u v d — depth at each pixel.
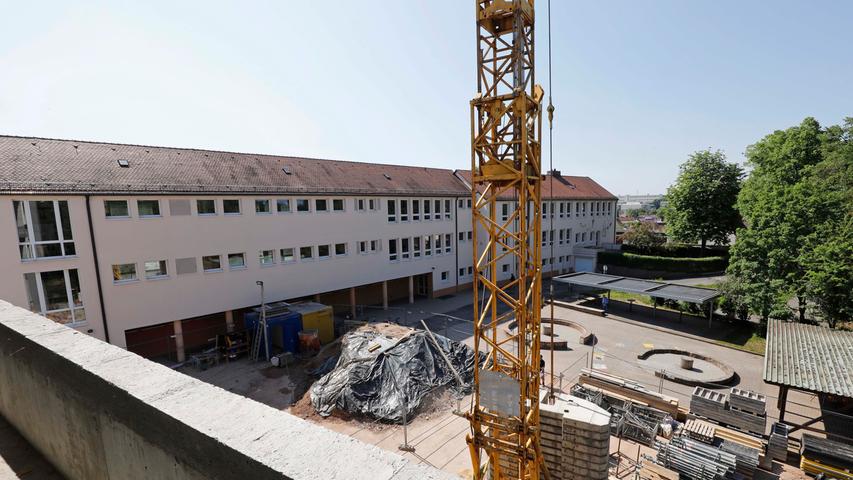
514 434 10.60
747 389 19.52
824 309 21.67
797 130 35.78
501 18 11.34
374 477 1.87
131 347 21.45
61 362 3.47
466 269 40.22
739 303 27.06
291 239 26.38
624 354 23.98
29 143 20.19
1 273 17.03
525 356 10.93
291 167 29.16
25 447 4.26
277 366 21.78
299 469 1.91
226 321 24.11
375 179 33.50
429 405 17.12
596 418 10.58
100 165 20.94
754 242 26.20
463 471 13.09
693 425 14.13
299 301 28.23
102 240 19.45
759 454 12.87
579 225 51.09
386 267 32.62
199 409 2.53
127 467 2.98
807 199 24.23
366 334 22.28
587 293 38.78
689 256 47.66
